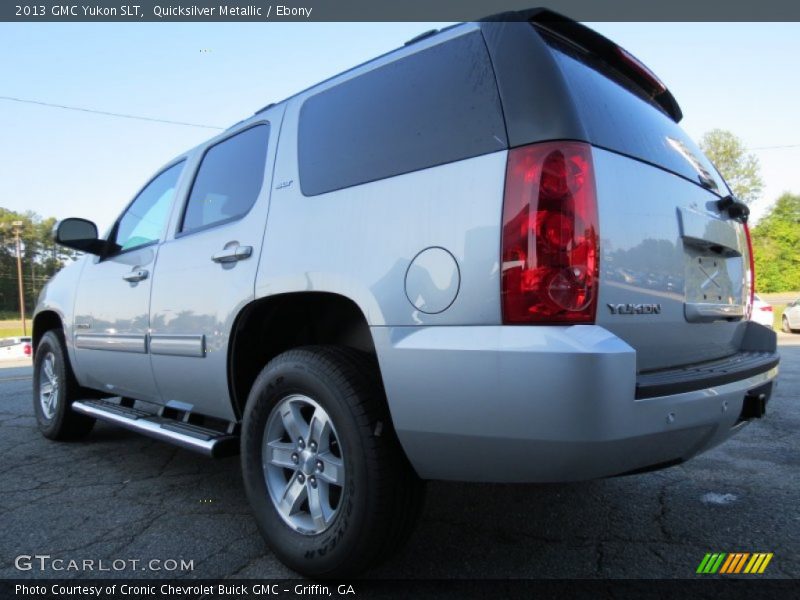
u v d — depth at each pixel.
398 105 2.19
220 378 2.69
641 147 2.17
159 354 3.10
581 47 2.25
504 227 1.73
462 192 1.85
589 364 1.56
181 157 3.54
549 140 1.74
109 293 3.62
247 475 2.40
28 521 2.78
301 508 2.30
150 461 3.83
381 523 1.96
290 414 2.29
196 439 2.71
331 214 2.25
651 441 1.72
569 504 2.92
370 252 2.05
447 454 1.83
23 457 3.95
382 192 2.09
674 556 2.34
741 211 2.70
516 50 1.91
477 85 1.95
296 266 2.31
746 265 2.85
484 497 3.03
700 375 1.96
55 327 4.73
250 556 2.39
